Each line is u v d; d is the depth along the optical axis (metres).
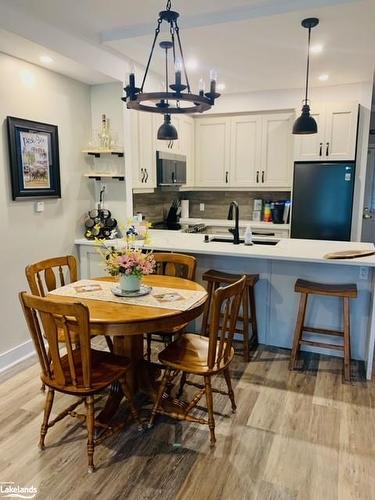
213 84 2.15
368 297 3.03
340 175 4.38
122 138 3.77
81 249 3.81
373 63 3.64
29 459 2.01
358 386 2.72
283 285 3.26
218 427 2.26
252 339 3.30
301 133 3.21
